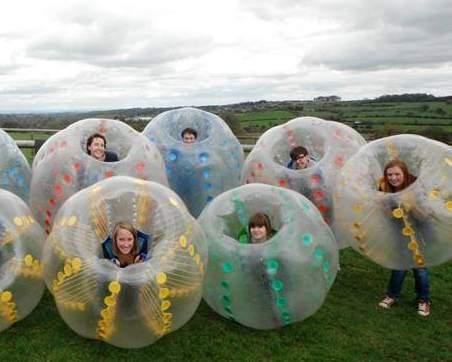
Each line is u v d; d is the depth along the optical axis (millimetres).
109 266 3988
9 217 4473
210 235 4629
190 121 7039
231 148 6867
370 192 5059
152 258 4078
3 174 5789
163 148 6629
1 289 4207
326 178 6070
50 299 5207
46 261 4270
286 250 4340
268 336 4605
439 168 4961
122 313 3895
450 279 5969
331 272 4645
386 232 4926
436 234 4809
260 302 4363
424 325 4891
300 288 4375
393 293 5246
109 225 4457
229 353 4328
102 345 4375
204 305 5172
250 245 4395
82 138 5957
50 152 5836
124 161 5641
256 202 4969
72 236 4184
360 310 5160
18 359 4133
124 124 6301
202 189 6535
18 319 4488
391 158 5375
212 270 4508
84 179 5492
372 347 4480
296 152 6316
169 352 4316
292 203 4754
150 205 4465
